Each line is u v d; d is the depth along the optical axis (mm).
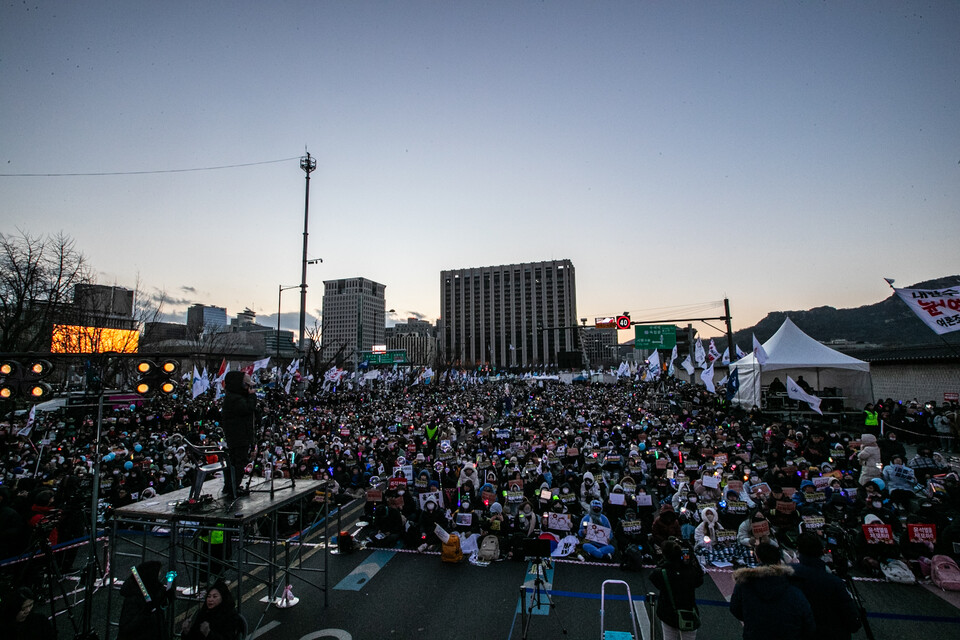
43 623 6062
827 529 10016
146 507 7746
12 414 23297
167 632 6227
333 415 31781
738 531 10922
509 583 10031
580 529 11914
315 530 13547
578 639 7828
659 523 10445
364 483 17781
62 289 28719
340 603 9227
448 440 22516
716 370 54688
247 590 9828
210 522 7539
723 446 17891
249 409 8539
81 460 15812
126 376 31312
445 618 8609
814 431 18297
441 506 12977
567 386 70312
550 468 16328
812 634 4734
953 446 20641
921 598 8859
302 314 36719
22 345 28484
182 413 27594
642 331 40469
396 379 66375
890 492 12359
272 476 8594
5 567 8562
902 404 24062
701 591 9438
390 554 11727
